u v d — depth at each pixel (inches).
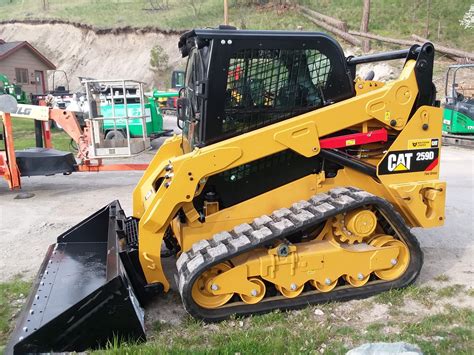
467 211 269.7
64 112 374.6
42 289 154.3
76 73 1355.8
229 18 1194.6
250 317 151.8
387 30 998.4
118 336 134.3
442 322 147.5
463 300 163.3
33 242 235.3
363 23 945.5
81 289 154.4
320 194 166.2
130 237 182.7
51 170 323.9
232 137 157.2
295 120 154.8
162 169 196.5
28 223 266.2
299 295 158.6
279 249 151.5
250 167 163.8
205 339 140.9
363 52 898.7
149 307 162.2
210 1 1390.3
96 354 126.4
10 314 159.3
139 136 517.3
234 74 153.7
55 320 125.8
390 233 170.6
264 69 155.9
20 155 321.1
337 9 1131.9
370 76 189.8
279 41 154.3
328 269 157.9
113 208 198.2
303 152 156.4
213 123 154.7
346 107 157.6
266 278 153.3
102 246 191.8
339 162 163.9
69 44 1454.2
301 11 1145.4
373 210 164.9
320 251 156.7
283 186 166.4
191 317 149.4
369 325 145.9
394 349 117.0
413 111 166.2
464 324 146.3
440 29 964.0
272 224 153.5
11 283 184.9
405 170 167.3
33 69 1250.0
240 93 155.6
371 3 1123.9
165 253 196.7
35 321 135.0
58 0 1793.8
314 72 160.2
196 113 160.2
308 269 155.9
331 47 159.3
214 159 150.6
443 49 845.8
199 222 161.5
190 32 156.6
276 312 152.8
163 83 1163.3
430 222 170.1
